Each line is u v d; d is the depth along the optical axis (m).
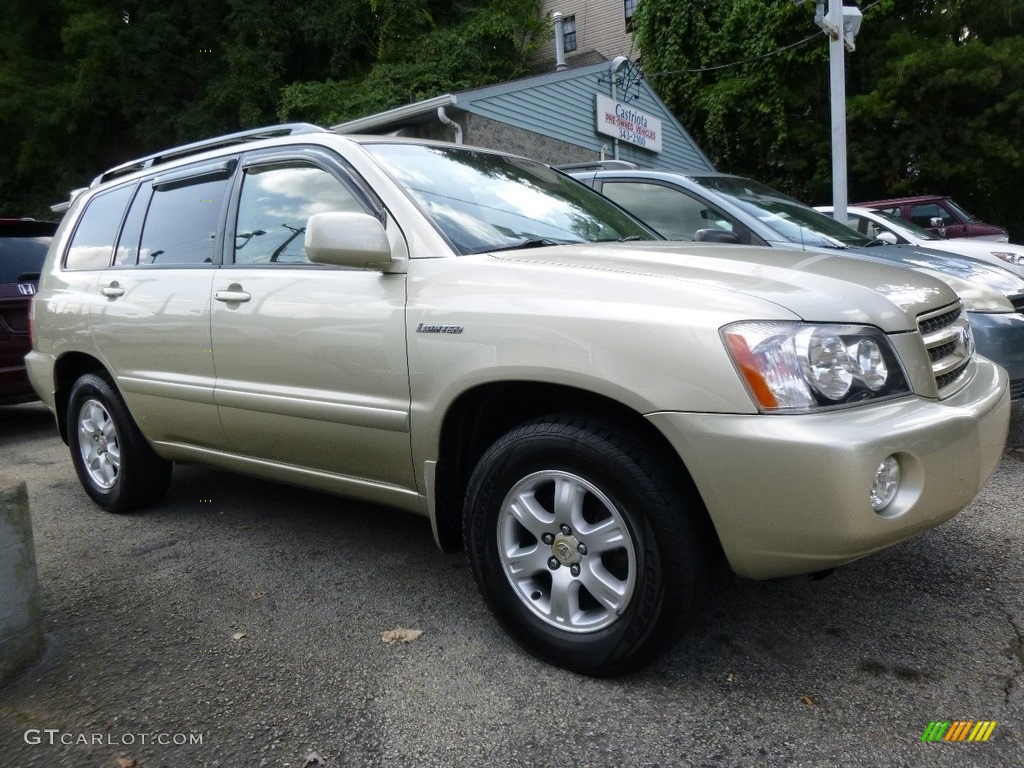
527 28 22.17
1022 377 4.55
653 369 2.25
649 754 2.13
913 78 15.60
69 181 21.73
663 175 5.75
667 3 18.86
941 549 3.38
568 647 2.48
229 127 20.75
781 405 2.13
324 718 2.35
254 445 3.48
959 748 2.10
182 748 2.23
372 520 4.11
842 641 2.67
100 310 4.09
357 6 20.62
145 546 3.85
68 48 20.42
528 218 3.30
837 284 2.48
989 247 7.09
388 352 2.83
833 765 2.05
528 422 2.56
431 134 12.38
